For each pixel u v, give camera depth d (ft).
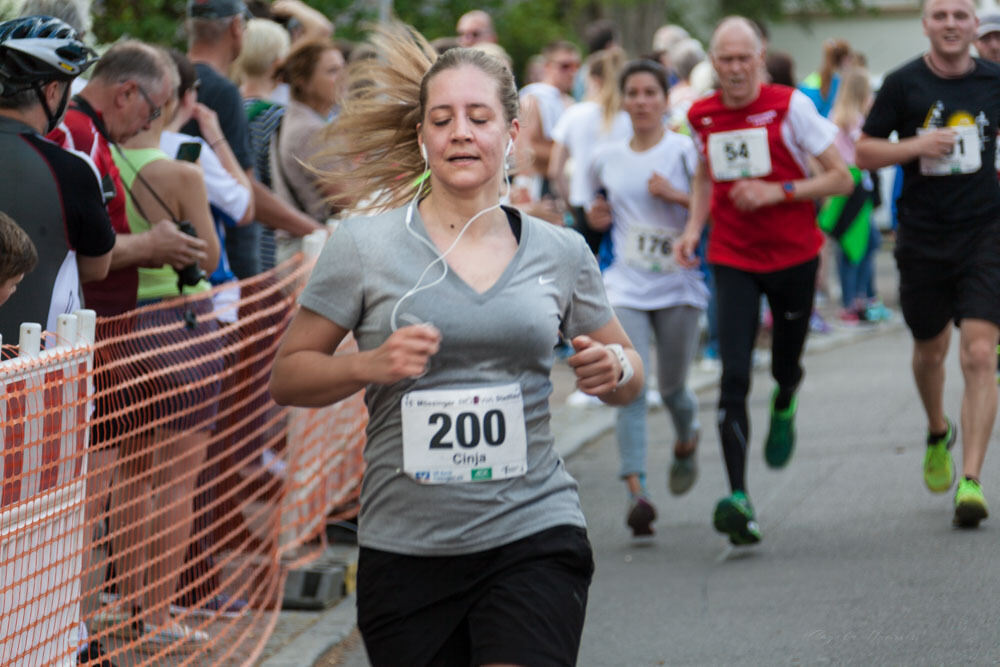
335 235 29.48
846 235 123.54
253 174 59.47
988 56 72.84
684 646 44.96
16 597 32.60
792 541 57.26
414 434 28.81
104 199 42.75
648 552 58.08
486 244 29.76
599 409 90.48
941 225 57.41
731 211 58.85
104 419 37.09
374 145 33.30
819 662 42.14
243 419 49.93
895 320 130.62
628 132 86.38
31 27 39.24
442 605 29.19
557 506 29.55
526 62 151.12
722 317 58.49
